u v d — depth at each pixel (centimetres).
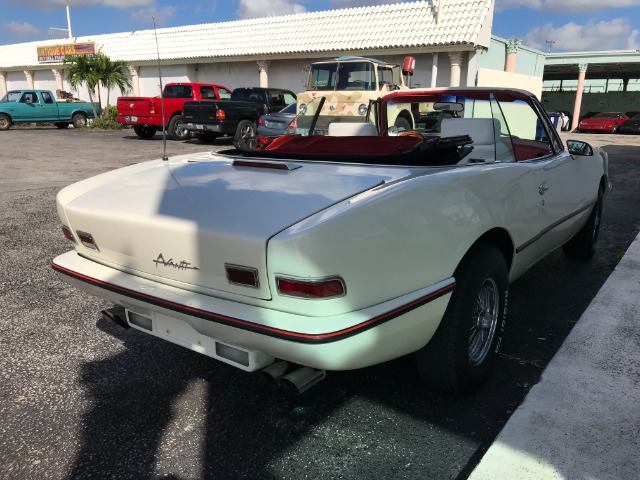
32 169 1095
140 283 249
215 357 238
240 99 1722
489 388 291
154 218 238
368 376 304
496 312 294
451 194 248
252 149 344
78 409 273
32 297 420
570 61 3069
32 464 233
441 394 286
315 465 232
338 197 228
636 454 229
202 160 325
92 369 313
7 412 270
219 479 225
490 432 254
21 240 576
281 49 2197
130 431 256
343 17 2178
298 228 203
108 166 1148
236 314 212
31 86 3291
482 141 336
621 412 258
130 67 2752
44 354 330
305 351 200
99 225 261
